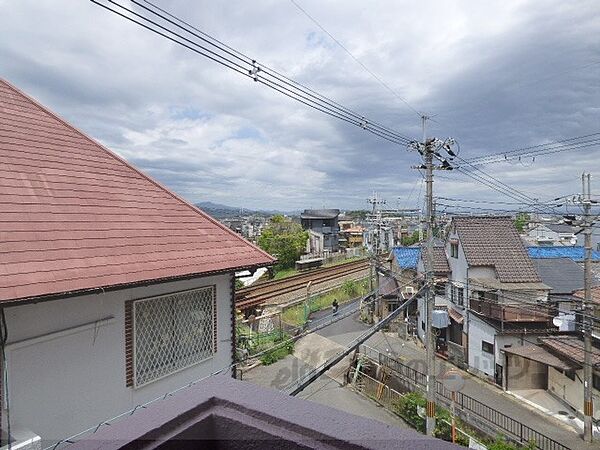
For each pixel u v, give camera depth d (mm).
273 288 24922
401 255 27859
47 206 6262
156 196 8484
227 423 1382
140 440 1244
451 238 22562
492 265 20016
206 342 7762
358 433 1238
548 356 16000
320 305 24750
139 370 6508
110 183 7867
